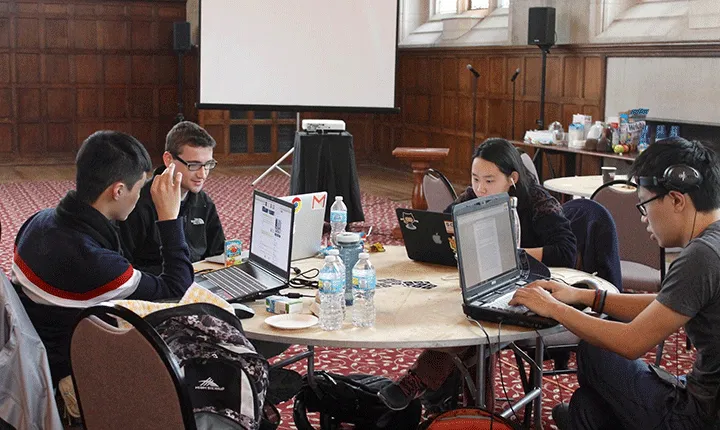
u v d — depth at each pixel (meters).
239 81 8.62
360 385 3.03
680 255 2.35
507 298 2.74
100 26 12.05
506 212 3.00
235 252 3.32
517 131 9.96
